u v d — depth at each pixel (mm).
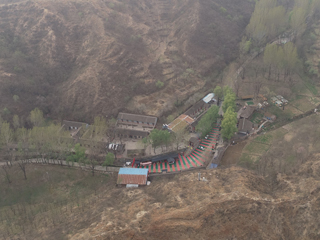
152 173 103188
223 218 67750
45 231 73375
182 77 163000
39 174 105312
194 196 76688
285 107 134750
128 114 138125
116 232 66062
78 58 162125
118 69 155625
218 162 104438
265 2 191625
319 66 150500
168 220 67938
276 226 66750
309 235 64375
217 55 178125
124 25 182750
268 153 104875
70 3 180375
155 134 111375
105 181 101562
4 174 104750
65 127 135625
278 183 82312
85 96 144125
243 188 76312
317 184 72375
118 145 118812
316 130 112375
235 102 143750
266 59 150500
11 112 131125
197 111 142750
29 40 162375
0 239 72750
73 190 96938
